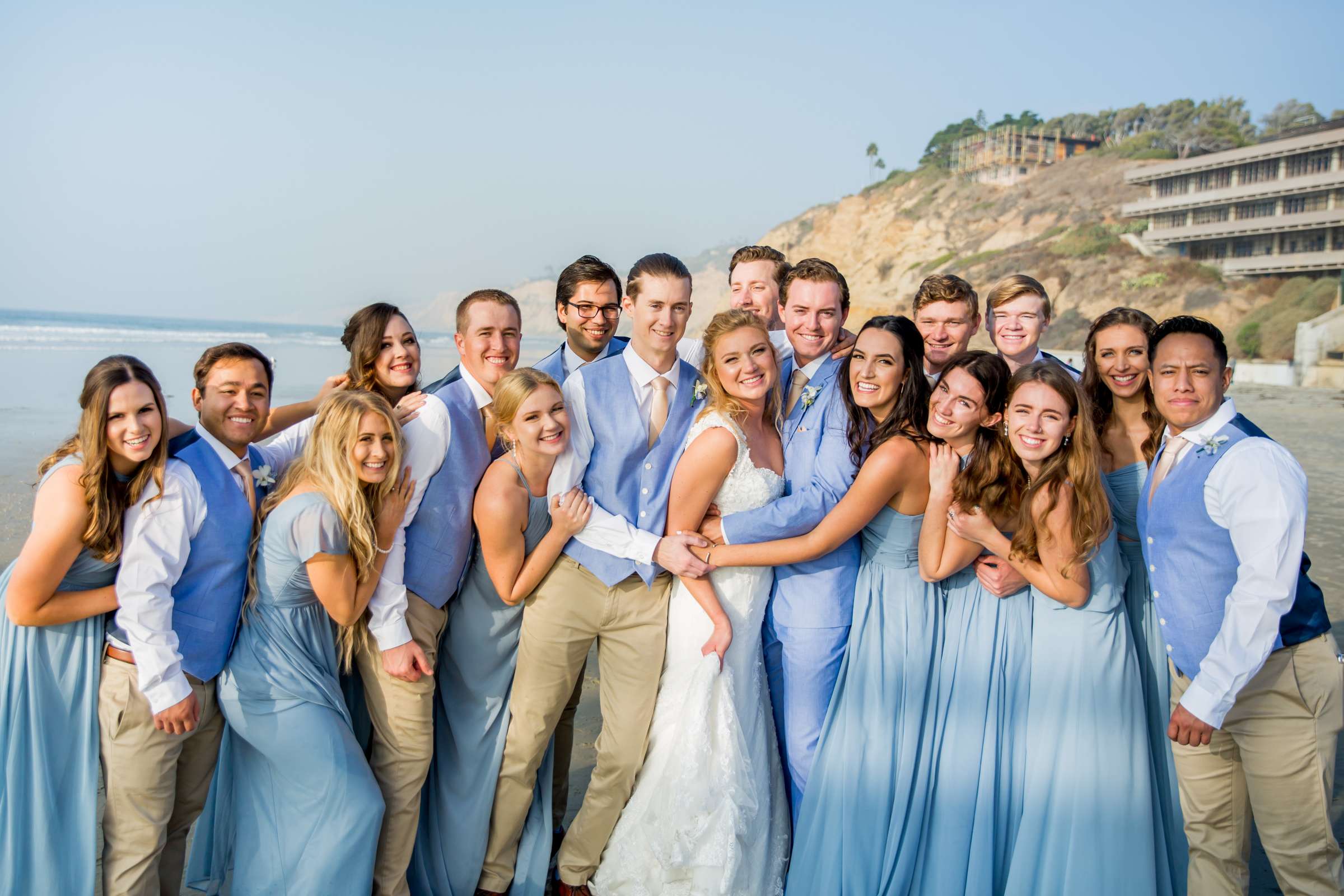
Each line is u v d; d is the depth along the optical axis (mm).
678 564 3383
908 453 3279
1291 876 3088
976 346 48438
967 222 91312
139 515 2830
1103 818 3090
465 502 3408
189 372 28641
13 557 7488
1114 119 113438
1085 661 3154
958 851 3256
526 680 3488
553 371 4078
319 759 3023
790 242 112312
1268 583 2859
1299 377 43281
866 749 3359
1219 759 3182
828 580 3500
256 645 3064
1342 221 62750
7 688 2834
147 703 2900
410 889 3455
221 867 3473
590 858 3547
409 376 3725
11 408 17844
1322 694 3020
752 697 3529
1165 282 68188
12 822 2809
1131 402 3479
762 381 3391
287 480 3117
